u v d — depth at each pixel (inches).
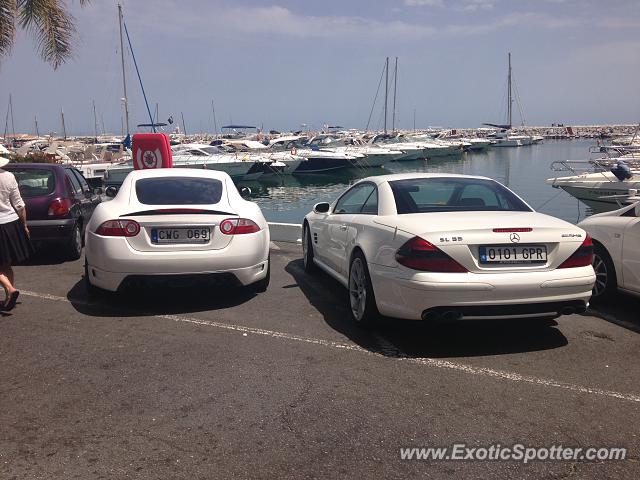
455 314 156.8
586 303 166.1
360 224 197.5
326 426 122.1
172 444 114.6
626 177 595.5
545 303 159.8
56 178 309.6
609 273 208.2
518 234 159.9
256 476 103.9
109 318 201.3
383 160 1662.2
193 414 127.3
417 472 105.5
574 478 104.3
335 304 222.4
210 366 155.7
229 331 187.0
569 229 165.8
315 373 151.0
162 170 251.1
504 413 128.8
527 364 158.4
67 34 488.7
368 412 128.6
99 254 202.5
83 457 109.7
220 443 115.0
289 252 342.3
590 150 719.7
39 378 147.2
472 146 2556.6
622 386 143.9
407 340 178.4
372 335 183.6
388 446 114.3
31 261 313.1
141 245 201.2
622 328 190.5
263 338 180.1
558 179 651.5
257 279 220.7
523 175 1393.9
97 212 215.0
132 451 111.9
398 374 150.7
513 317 160.2
